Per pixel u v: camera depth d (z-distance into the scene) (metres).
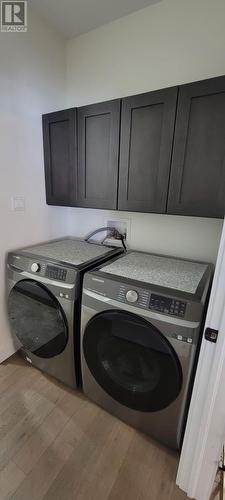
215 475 1.04
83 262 1.52
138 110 1.35
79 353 1.54
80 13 1.61
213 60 1.41
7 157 1.64
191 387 1.15
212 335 0.86
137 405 1.30
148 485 1.14
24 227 1.87
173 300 1.07
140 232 1.90
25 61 1.62
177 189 1.33
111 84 1.79
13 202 1.74
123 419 1.43
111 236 2.03
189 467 1.06
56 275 1.45
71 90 2.00
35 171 1.86
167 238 1.79
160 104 1.28
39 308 1.59
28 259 1.60
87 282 1.34
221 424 0.93
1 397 1.59
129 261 1.61
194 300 1.04
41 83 1.77
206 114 1.17
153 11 1.52
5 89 1.54
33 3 1.52
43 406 1.54
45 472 1.18
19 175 1.75
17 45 1.55
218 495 1.10
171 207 1.37
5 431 1.37
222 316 0.82
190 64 1.48
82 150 1.64
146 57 1.61
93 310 1.31
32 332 1.70
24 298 1.66
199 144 1.22
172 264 1.57
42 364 1.75
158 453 1.28
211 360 0.89
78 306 1.43
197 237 1.67
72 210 2.23
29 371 1.82
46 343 1.62
